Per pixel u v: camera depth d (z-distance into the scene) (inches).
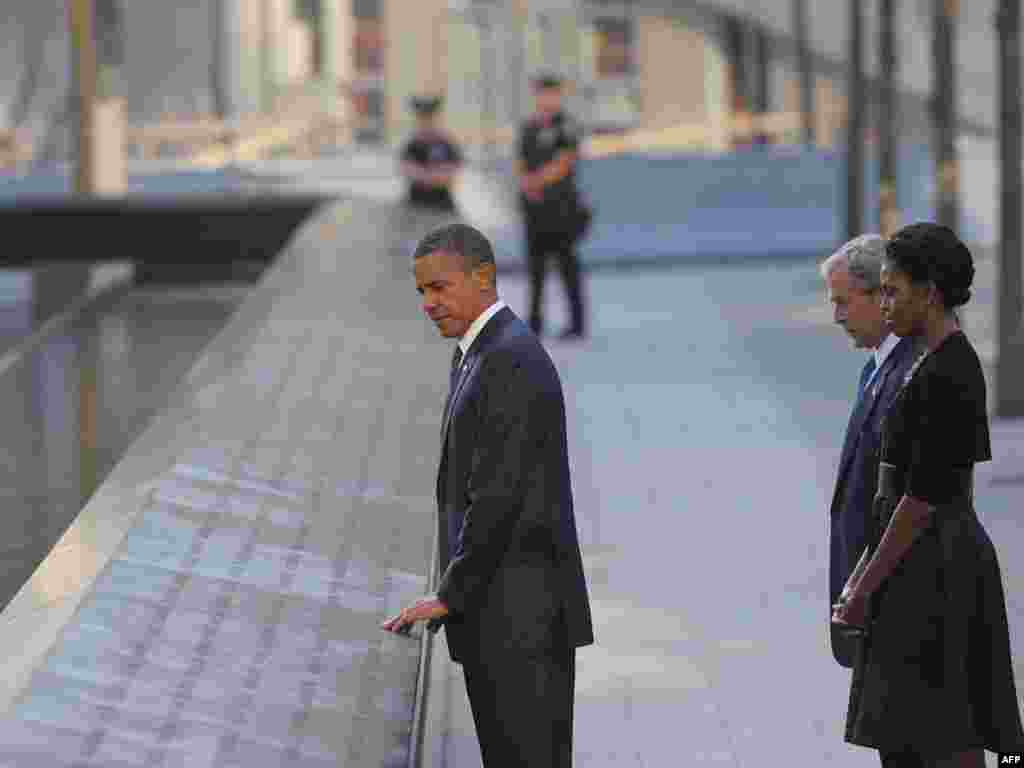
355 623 582.2
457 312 584.1
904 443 599.8
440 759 798.5
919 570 598.2
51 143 4362.7
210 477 730.8
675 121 6481.3
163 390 1433.3
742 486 1347.2
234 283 2363.4
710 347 2086.6
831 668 916.6
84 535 639.1
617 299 2667.3
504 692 581.6
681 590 1067.9
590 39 6314.0
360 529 687.7
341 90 5502.0
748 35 4379.9
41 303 2159.2
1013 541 1119.6
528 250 2154.3
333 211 1995.6
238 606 577.3
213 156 4109.3
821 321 2303.2
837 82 4197.8
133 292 2274.9
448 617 595.5
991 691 605.9
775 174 3390.7
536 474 578.6
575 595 585.6
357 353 1056.8
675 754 802.2
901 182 3380.9
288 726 490.9
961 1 3676.2
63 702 477.7
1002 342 1529.3
